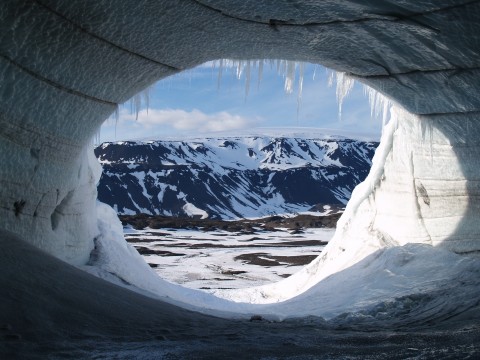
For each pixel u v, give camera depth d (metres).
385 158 13.68
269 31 8.89
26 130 7.92
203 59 9.66
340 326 7.29
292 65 11.25
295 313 10.23
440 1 7.46
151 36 8.20
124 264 10.97
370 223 13.95
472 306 7.57
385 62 9.90
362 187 14.82
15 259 5.78
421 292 9.16
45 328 4.66
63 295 5.45
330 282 12.45
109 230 11.96
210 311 9.34
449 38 8.38
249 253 25.33
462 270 10.00
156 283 11.74
